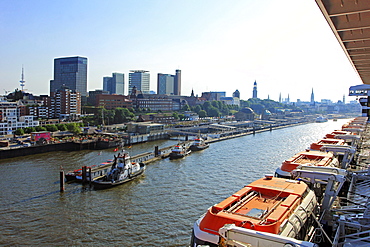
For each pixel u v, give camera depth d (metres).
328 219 35.25
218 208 28.59
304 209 30.03
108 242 58.00
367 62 37.28
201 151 159.50
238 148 171.50
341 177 36.81
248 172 109.44
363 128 91.50
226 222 26.23
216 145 184.88
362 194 40.06
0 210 72.88
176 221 66.69
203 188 89.38
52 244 57.41
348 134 77.19
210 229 26.78
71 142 163.88
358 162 58.78
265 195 33.28
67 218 68.62
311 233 31.48
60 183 87.12
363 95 117.31
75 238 59.62
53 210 73.25
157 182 96.12
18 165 119.62
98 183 89.38
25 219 68.06
